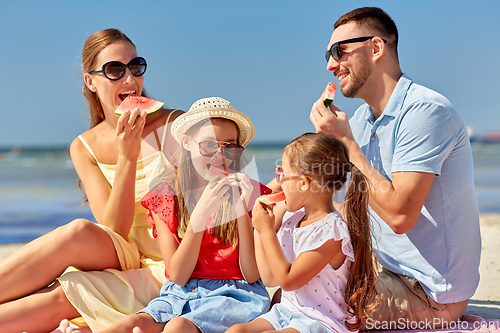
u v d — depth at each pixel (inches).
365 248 100.0
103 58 132.3
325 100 115.6
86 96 142.9
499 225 313.4
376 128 122.1
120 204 117.8
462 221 112.3
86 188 134.0
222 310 96.6
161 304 98.4
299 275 94.1
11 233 350.6
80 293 99.6
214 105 115.5
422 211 113.9
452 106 112.0
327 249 95.7
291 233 105.7
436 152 107.7
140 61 136.6
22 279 99.4
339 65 125.0
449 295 110.5
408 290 114.0
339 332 93.3
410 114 111.5
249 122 117.6
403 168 109.0
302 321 92.4
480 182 736.3
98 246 106.7
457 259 111.3
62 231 102.9
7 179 915.4
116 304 103.3
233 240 107.5
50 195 641.6
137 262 120.2
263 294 106.2
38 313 98.0
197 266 107.2
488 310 129.2
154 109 123.6
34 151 2384.4
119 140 117.8
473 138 2960.1
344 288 98.4
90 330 102.7
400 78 119.5
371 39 120.1
